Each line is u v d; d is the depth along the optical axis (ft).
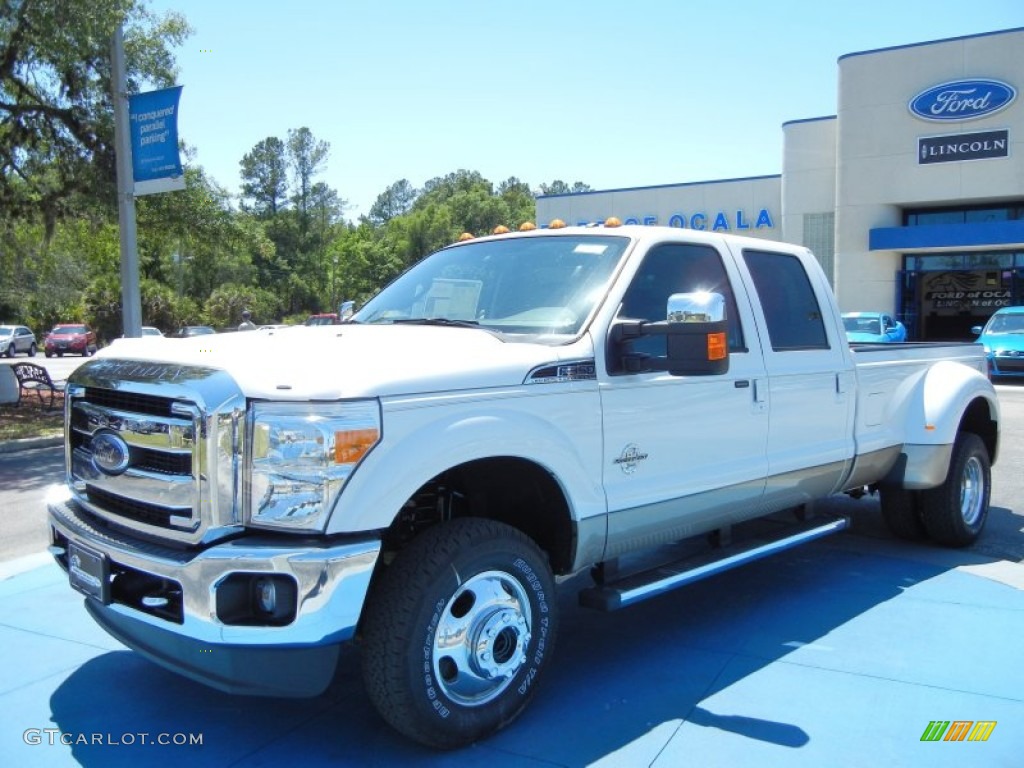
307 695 10.23
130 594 10.97
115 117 46.26
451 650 10.70
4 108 51.31
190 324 190.08
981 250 93.86
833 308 17.63
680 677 13.26
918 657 13.98
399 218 382.42
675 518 13.73
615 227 14.69
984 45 88.48
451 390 10.70
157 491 10.48
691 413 13.80
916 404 19.40
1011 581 18.03
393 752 10.98
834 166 100.94
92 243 72.13
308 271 358.02
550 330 12.85
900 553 20.31
